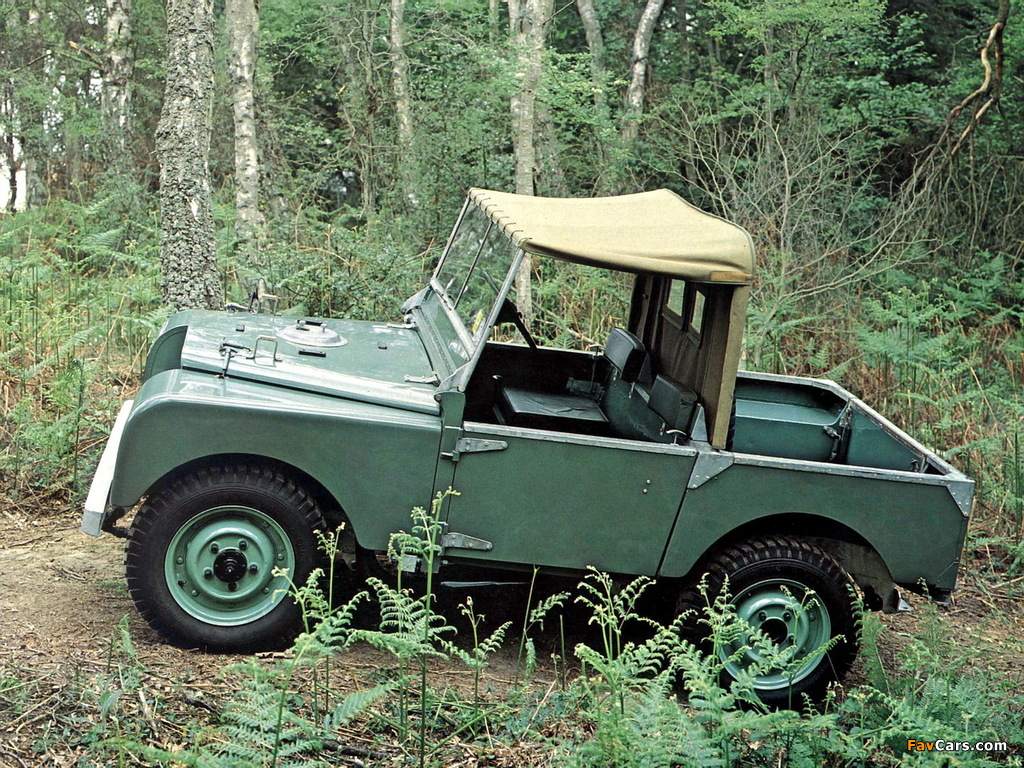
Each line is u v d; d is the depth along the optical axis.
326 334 5.06
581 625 5.20
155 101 18.44
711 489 4.33
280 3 17.77
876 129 16.67
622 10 20.34
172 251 8.29
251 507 4.23
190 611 4.29
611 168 15.90
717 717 3.42
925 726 3.60
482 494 4.24
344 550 4.42
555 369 5.73
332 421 4.14
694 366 4.73
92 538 5.53
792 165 12.67
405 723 3.78
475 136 13.95
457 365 4.43
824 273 11.27
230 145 17.80
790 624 4.50
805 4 15.26
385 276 8.91
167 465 4.08
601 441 4.24
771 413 5.71
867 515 4.41
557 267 8.96
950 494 4.41
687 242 4.43
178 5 8.15
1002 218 14.83
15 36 18.98
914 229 13.48
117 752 3.43
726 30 16.59
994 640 5.59
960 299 12.65
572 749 3.62
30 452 6.25
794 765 3.71
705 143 16.03
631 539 4.34
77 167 17.59
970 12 19.23
